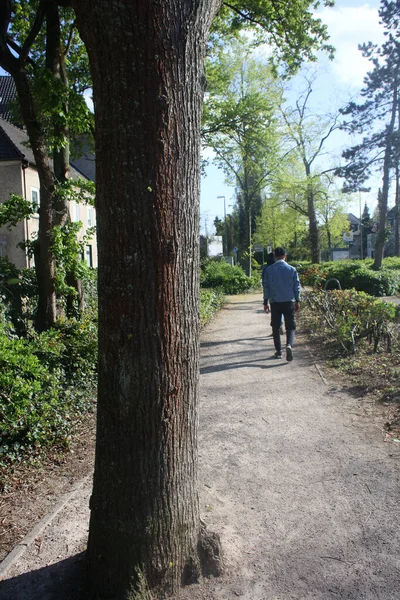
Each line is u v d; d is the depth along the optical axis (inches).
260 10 503.5
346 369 275.3
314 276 884.6
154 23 82.7
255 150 868.0
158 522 96.4
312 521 127.8
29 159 789.2
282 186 1238.3
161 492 96.1
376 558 111.1
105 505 97.4
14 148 758.5
